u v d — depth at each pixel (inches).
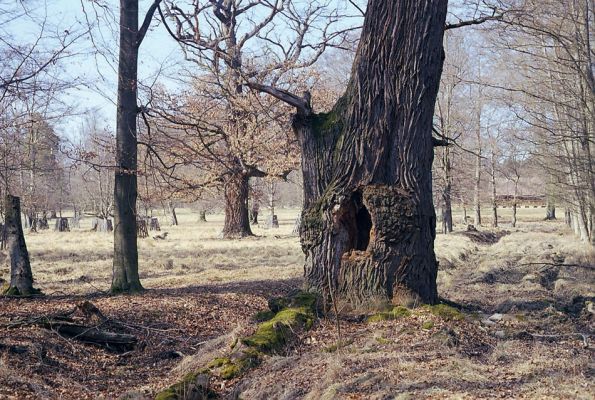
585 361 319.0
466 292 653.9
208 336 456.4
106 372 376.5
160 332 453.1
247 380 314.5
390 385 281.0
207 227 2198.6
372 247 446.3
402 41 447.5
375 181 450.9
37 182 1771.7
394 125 450.9
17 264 565.6
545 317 470.3
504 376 295.6
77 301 507.2
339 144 459.5
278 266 906.7
